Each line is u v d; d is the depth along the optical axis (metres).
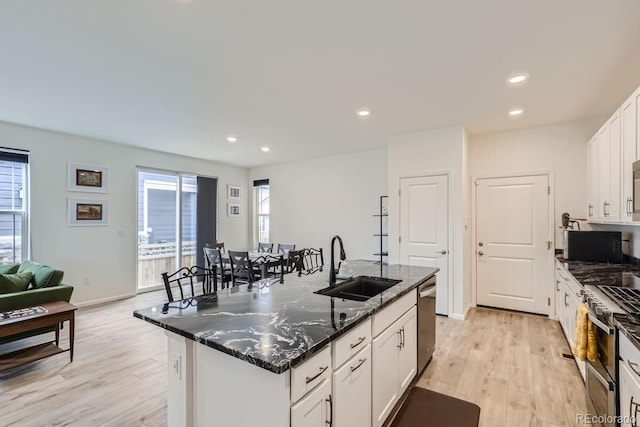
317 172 6.33
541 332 3.64
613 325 1.62
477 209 4.59
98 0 1.71
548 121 3.95
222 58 2.36
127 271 5.22
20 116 3.71
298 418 1.24
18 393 2.43
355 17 1.88
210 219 6.59
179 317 1.66
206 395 1.47
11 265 3.78
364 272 2.93
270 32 2.04
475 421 1.58
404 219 4.51
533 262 4.25
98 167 4.88
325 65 2.47
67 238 4.55
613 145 2.75
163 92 2.99
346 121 3.89
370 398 1.78
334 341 1.47
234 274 4.76
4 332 2.51
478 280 4.62
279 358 1.17
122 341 3.40
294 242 6.64
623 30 2.01
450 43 2.17
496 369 2.80
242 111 3.54
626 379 1.51
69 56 2.33
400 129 4.25
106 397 2.38
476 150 4.57
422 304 2.65
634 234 3.18
